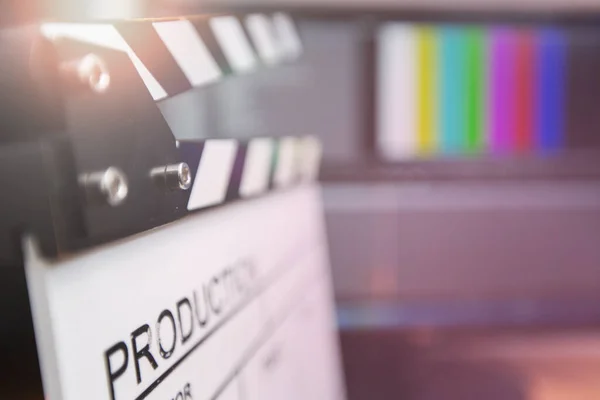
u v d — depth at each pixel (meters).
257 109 1.09
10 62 0.24
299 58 1.09
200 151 0.32
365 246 1.17
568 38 1.11
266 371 0.45
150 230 0.30
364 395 1.07
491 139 1.14
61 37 0.24
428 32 1.10
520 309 1.19
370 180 1.15
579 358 1.12
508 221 1.18
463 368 1.10
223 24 0.44
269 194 0.49
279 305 0.50
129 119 0.27
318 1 1.06
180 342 0.32
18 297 0.25
